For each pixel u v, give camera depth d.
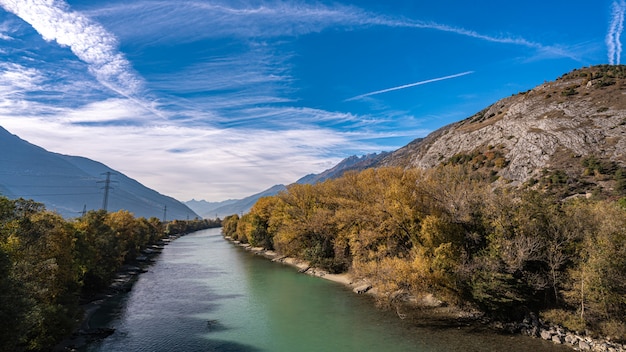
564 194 68.00
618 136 80.81
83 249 40.97
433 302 38.94
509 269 31.44
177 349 28.20
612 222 28.33
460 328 31.67
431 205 39.94
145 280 58.78
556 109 104.44
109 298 45.75
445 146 130.50
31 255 26.77
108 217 71.94
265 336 31.05
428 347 27.72
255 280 58.00
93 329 32.47
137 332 32.34
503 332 30.44
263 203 98.81
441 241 35.44
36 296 25.98
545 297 31.88
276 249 86.81
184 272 67.06
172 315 37.91
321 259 62.72
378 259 44.25
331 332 31.73
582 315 28.58
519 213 33.44
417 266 33.75
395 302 38.59
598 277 27.16
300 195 72.75
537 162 86.12
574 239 31.81
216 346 28.81
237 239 146.38
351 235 51.88
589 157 78.06
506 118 117.44
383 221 43.03
